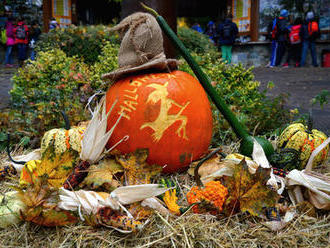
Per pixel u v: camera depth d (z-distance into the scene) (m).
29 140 3.63
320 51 15.88
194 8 24.66
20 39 14.19
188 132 2.59
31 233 2.06
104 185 2.32
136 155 2.37
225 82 4.81
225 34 13.82
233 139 3.65
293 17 16.23
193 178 2.70
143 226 1.98
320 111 5.82
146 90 2.54
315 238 2.06
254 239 2.02
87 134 2.28
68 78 4.73
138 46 2.63
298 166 2.85
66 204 2.05
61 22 18.44
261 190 2.06
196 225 2.06
